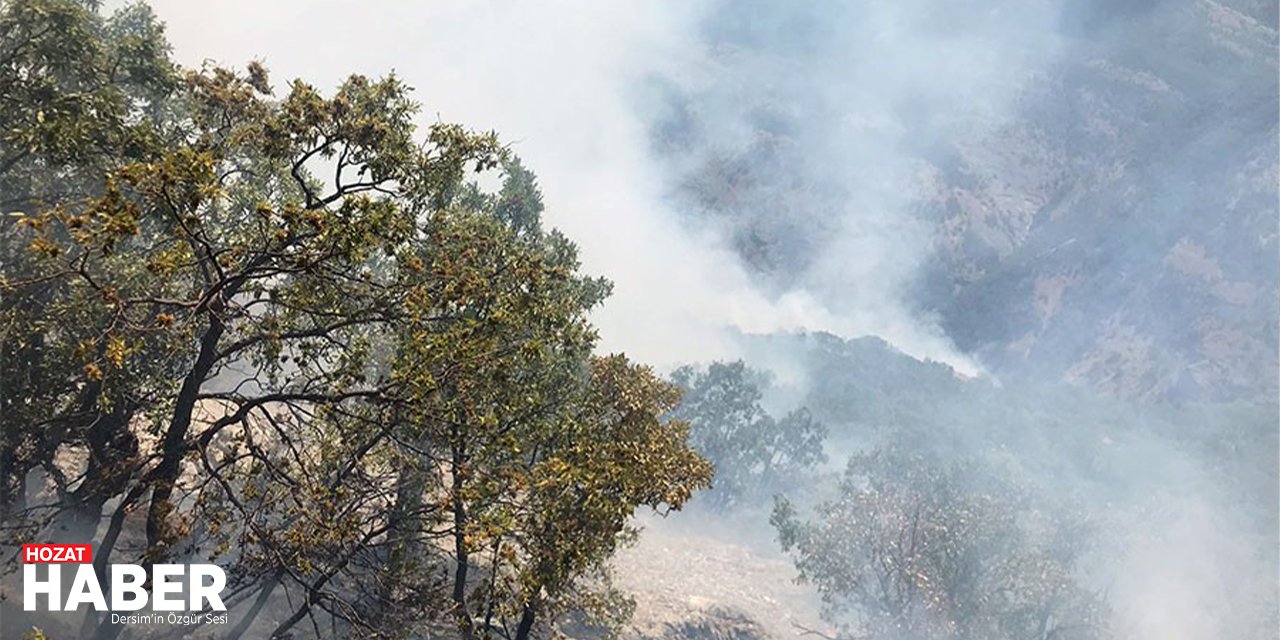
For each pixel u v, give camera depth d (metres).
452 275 16.11
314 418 16.38
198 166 13.32
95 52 16.89
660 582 36.78
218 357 15.21
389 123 16.34
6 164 16.19
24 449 18.08
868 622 31.02
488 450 16.16
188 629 17.77
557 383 20.38
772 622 36.22
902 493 32.09
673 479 17.97
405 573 17.42
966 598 29.78
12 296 15.79
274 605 22.42
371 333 21.06
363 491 17.31
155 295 17.31
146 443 21.19
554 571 16.09
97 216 12.52
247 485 15.82
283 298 15.59
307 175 19.34
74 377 16.83
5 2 16.06
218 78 16.77
